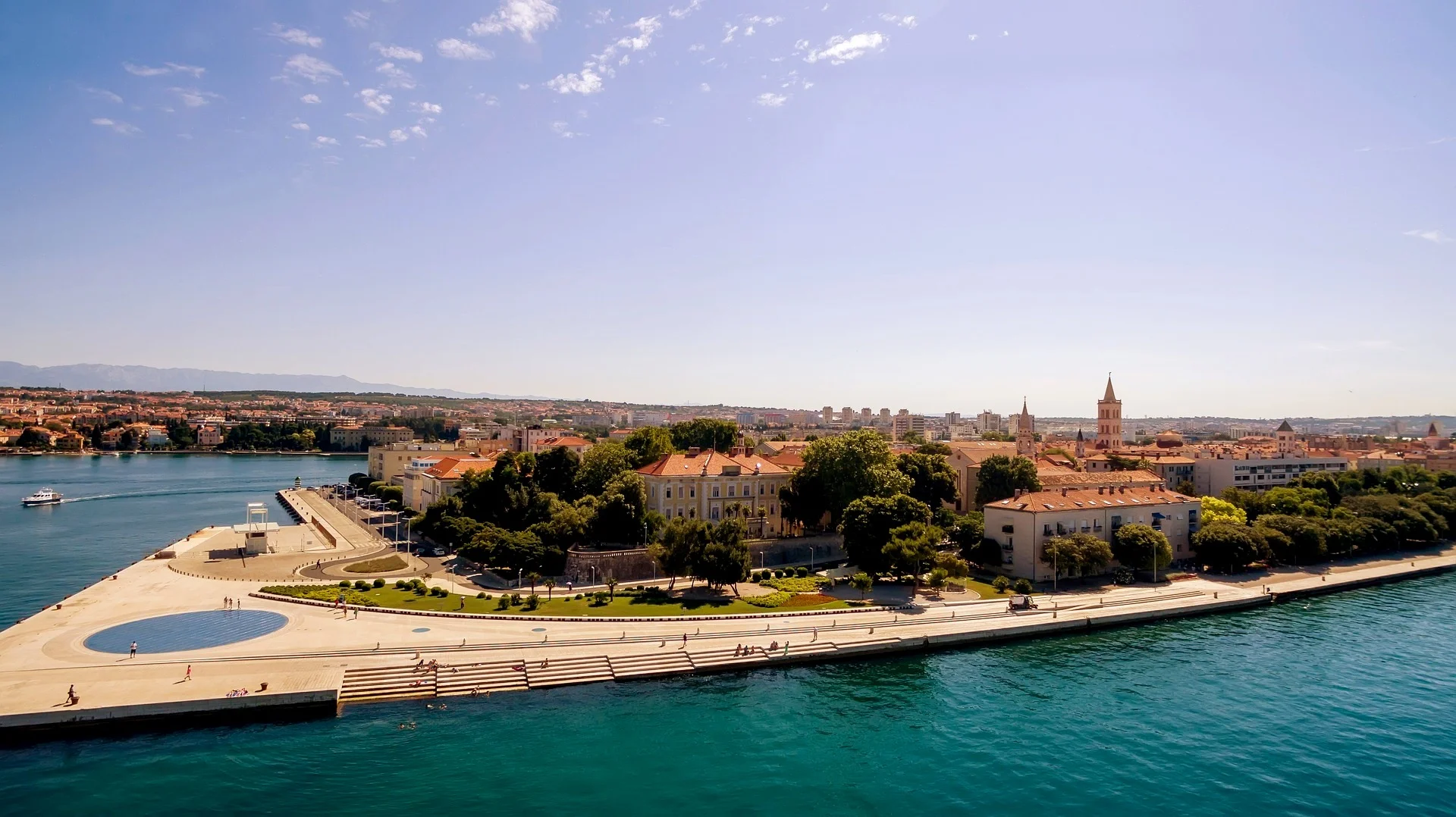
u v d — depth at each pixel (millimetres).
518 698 86812
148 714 76312
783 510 165875
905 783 70188
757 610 117750
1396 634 119125
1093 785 70500
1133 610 125562
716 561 122562
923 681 95750
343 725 78562
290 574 137750
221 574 138500
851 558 140625
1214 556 155250
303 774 68750
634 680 93188
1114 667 102312
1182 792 69625
